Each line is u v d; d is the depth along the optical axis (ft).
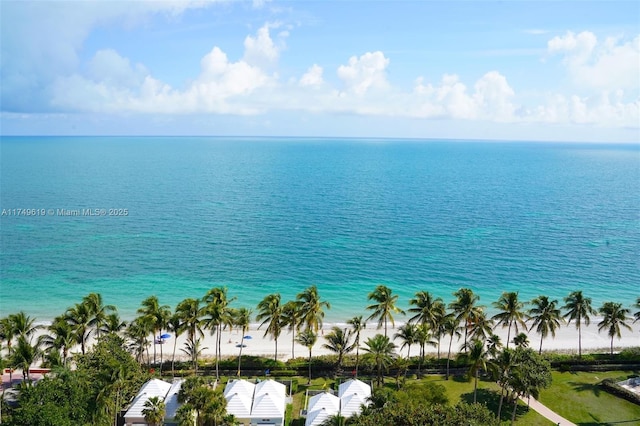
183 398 212.23
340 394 229.45
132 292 421.18
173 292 422.00
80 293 417.08
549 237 610.65
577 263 514.27
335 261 510.99
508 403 238.48
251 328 352.49
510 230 644.27
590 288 447.42
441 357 295.28
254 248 550.36
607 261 520.83
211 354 304.91
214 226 643.04
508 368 216.95
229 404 216.95
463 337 335.67
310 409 216.54
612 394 247.70
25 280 445.37
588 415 228.43
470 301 262.47
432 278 467.11
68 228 622.95
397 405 182.29
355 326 266.57
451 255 536.01
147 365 274.16
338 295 422.00
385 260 516.73
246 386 232.53
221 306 258.16
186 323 256.52
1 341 242.58
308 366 272.92
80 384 196.85
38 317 370.32
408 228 650.43
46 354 231.50
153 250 537.65
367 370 271.08
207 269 480.23
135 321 260.83
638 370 275.59
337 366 272.10
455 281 460.55
